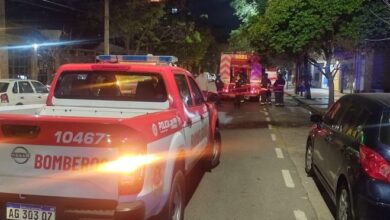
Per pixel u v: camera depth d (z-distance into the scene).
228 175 9.09
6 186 4.53
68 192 4.38
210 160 9.35
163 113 5.34
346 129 6.31
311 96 38.53
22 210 4.51
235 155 11.23
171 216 5.30
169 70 6.68
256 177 8.95
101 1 31.55
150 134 4.55
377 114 5.44
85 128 4.30
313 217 6.59
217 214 6.66
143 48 44.78
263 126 17.45
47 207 4.45
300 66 41.78
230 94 30.08
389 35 18.20
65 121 4.33
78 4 31.62
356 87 36.25
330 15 18.41
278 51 20.00
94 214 4.32
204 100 8.62
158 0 32.59
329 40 20.11
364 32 18.33
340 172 5.90
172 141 5.31
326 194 7.77
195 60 69.56
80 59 34.09
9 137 4.46
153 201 4.62
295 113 23.41
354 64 36.72
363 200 5.03
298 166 10.01
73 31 33.47
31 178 4.45
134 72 6.65
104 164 4.28
